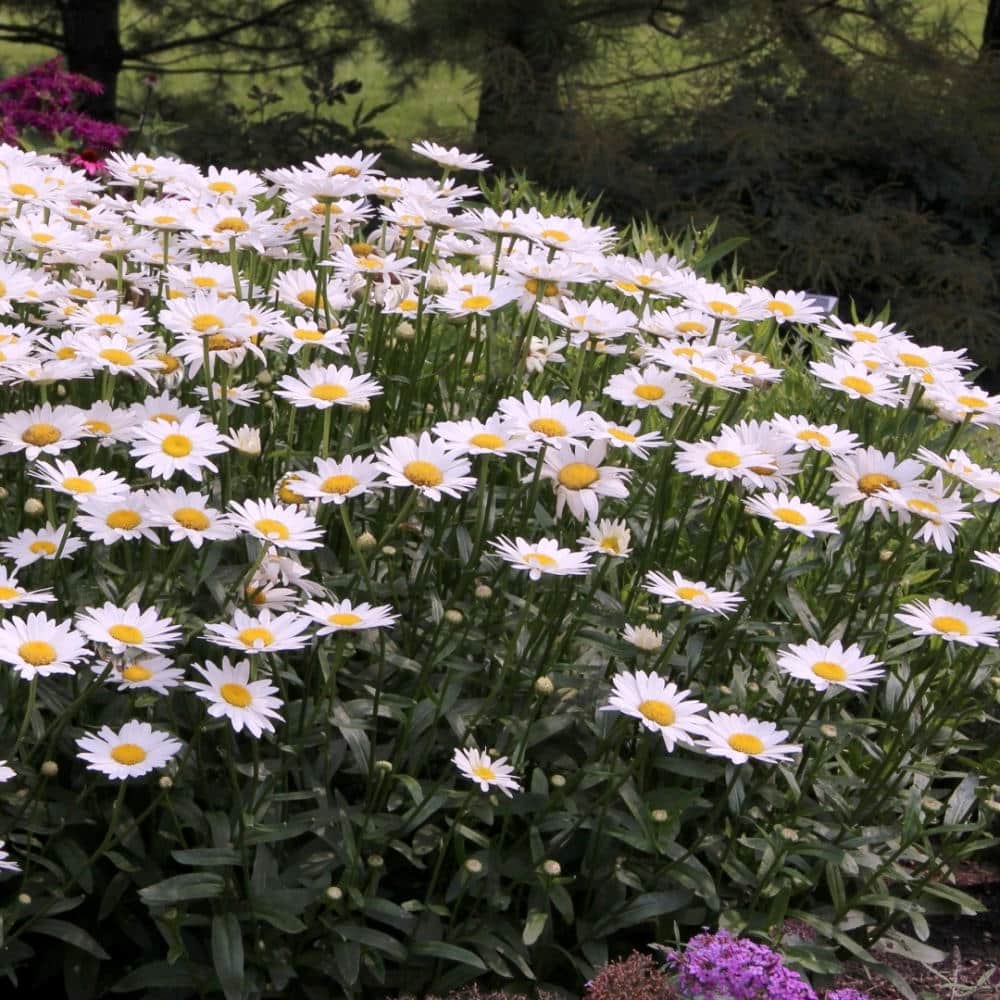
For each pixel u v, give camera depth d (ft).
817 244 28.86
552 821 9.09
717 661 9.98
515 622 9.97
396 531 10.36
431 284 11.25
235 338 9.85
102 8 32.86
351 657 9.98
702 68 32.73
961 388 10.71
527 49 32.30
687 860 9.35
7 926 8.37
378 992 9.00
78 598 9.34
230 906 8.64
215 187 12.82
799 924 9.70
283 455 10.19
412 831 9.21
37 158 13.12
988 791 9.88
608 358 12.35
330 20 34.04
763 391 14.23
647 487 11.46
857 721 10.07
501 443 9.32
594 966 8.91
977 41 38.81
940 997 9.60
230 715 7.88
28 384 10.69
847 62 32.40
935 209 31.04
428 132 33.47
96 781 8.55
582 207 20.97
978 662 10.10
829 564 11.11
